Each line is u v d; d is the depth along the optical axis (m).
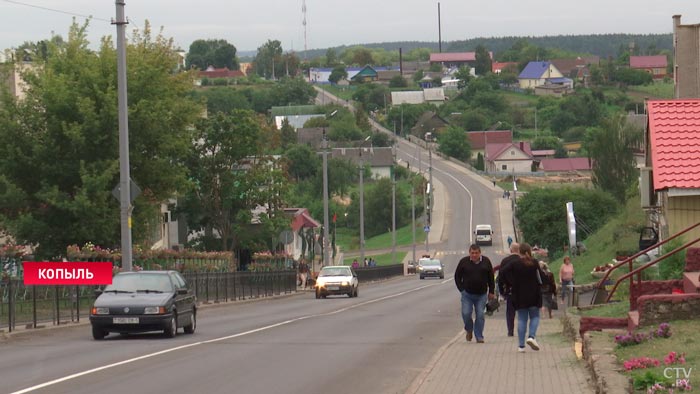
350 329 38.72
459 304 58.88
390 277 122.62
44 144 62.34
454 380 22.41
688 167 37.56
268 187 100.94
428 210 191.00
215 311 55.59
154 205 68.00
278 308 57.94
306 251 132.50
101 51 65.69
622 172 114.12
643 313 25.95
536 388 20.91
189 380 22.78
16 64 66.12
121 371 24.41
